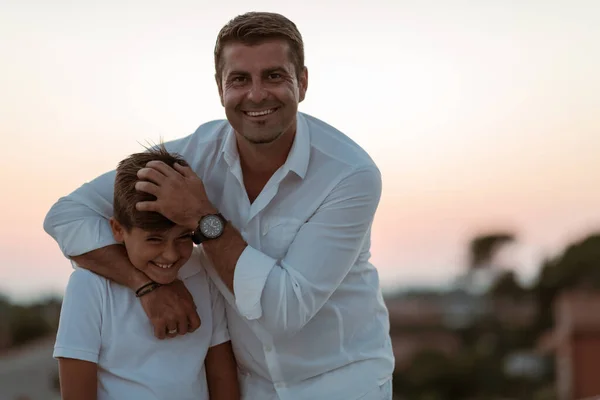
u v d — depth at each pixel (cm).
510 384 4038
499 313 5950
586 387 2081
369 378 273
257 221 267
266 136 256
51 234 266
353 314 272
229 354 274
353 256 263
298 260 256
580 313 2181
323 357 267
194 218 248
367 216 265
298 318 251
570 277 5022
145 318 255
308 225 261
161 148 272
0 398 1112
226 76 258
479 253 6506
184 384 257
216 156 280
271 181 265
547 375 4041
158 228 244
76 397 246
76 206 264
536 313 5206
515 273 6369
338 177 262
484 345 5144
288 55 257
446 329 5931
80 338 246
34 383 1448
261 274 247
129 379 251
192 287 266
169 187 244
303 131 269
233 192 272
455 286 6850
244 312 250
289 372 266
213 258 252
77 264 261
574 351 2105
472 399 4125
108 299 254
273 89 254
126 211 246
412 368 4272
